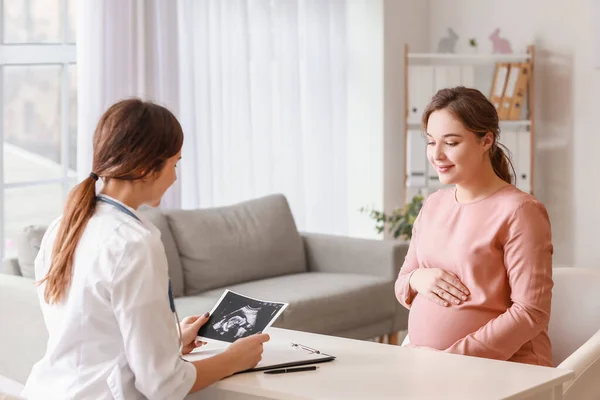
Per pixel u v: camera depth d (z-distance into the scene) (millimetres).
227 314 2420
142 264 1956
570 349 2967
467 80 6328
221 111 5648
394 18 6578
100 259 1960
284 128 6148
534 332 2420
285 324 4352
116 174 2025
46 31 5125
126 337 1938
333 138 6484
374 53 6527
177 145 2086
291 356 2275
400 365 2207
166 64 5223
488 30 6664
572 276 2992
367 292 4844
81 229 2020
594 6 6023
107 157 2033
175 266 4633
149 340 1936
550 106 6352
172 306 2125
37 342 3885
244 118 5797
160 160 2053
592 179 6168
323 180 6426
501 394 1970
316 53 6344
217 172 5691
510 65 6289
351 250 5184
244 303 2443
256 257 4973
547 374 2123
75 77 5281
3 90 4941
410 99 6375
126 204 2064
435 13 6934
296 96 6141
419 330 2604
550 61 6328
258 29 5934
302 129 6348
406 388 2020
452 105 2498
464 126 2490
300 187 6195
